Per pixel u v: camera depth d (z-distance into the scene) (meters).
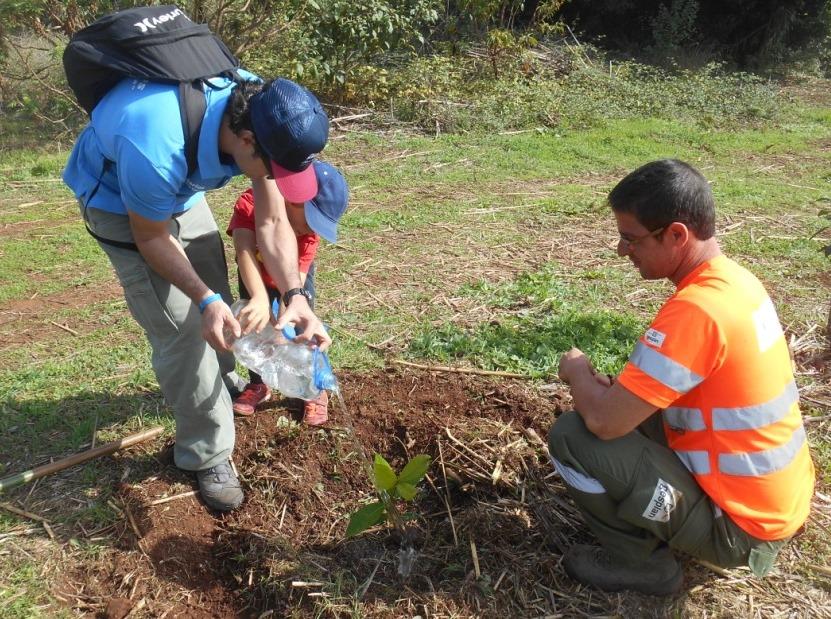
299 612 2.66
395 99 10.72
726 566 2.59
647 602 2.65
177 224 3.13
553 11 13.86
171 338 2.94
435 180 8.08
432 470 3.33
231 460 3.45
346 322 4.76
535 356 4.25
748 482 2.40
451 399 3.86
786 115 11.92
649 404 2.33
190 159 2.52
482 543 2.91
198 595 2.83
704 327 2.28
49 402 3.91
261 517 3.14
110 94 2.59
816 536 2.95
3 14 9.71
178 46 2.51
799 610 2.63
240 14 10.35
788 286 5.32
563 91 11.49
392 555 2.90
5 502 3.21
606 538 2.65
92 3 9.66
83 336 4.65
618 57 16.47
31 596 2.77
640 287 5.31
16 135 10.38
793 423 2.46
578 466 2.52
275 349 3.04
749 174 8.47
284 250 3.03
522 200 7.40
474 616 2.60
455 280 5.44
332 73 10.66
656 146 9.62
